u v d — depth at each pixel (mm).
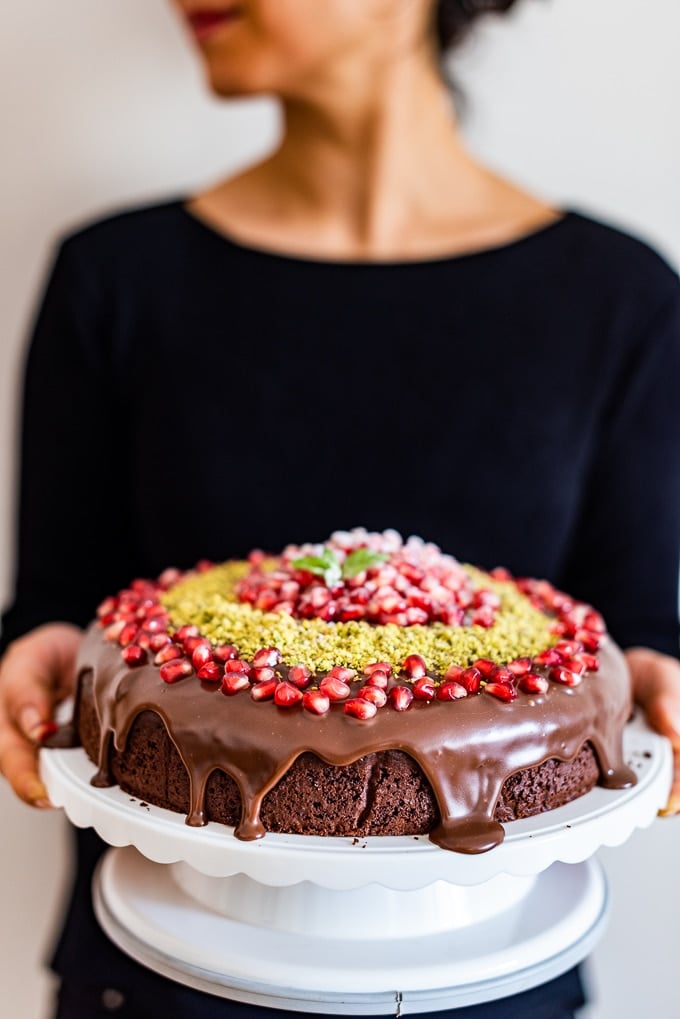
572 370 817
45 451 846
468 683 561
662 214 944
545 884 619
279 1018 556
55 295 850
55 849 969
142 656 591
